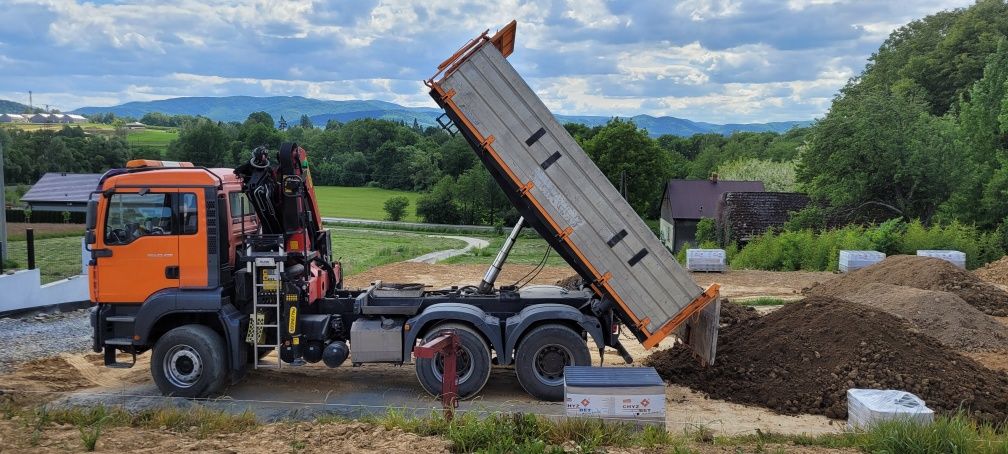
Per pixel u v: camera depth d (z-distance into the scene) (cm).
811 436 712
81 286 1680
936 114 5097
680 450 593
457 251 4369
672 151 10244
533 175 893
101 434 656
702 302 888
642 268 895
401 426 680
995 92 3244
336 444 625
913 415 684
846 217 3200
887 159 3028
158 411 744
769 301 1700
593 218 894
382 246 4797
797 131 9681
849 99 3394
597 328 891
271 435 668
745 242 3734
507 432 627
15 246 3719
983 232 2823
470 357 886
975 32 5194
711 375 948
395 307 928
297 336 912
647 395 694
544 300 955
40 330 1331
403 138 10881
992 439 627
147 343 885
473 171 7369
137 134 13075
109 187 873
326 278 1041
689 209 5219
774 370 920
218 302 871
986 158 3241
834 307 995
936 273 1595
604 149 6612
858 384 853
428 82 886
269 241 906
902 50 6150
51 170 7950
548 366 887
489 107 890
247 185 938
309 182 1032
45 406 791
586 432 645
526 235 5634
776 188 6175
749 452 619
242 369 914
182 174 877
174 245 874
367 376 1017
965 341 1191
